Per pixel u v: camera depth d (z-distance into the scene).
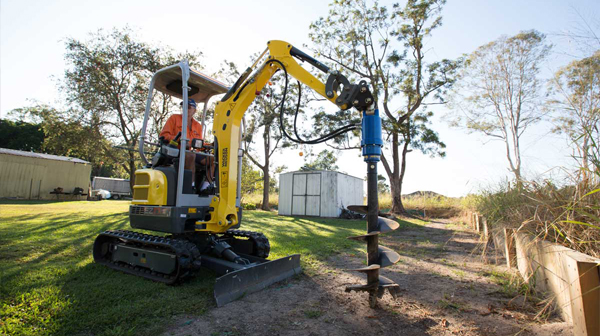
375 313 3.11
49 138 19.05
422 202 22.03
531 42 21.69
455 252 6.41
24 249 5.36
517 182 4.83
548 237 3.50
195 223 4.27
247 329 2.74
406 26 18.16
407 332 2.70
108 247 4.87
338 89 3.64
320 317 3.01
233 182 4.27
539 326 2.68
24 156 21.38
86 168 24.88
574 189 3.37
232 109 4.30
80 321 2.73
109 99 16.75
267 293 3.67
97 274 4.17
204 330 2.70
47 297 3.21
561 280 2.80
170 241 3.94
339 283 4.10
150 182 4.32
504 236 5.41
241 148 4.83
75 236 6.74
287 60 4.11
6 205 15.28
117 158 20.97
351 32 19.12
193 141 4.30
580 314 2.24
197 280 4.05
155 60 17.42
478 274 4.57
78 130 18.31
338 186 17.64
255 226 10.68
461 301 3.43
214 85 5.11
